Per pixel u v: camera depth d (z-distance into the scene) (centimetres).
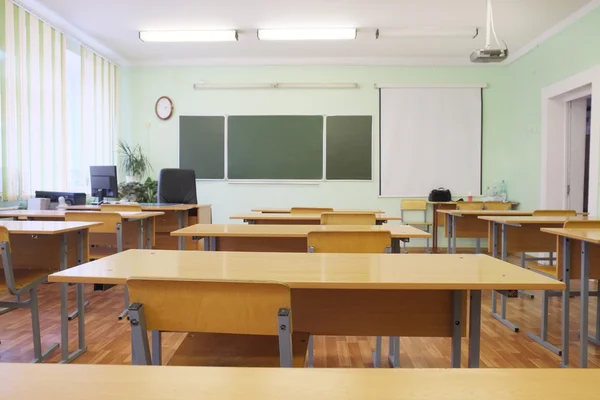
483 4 402
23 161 400
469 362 118
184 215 403
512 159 559
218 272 113
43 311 285
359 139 575
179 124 583
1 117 376
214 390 52
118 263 126
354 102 574
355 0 397
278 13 428
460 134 571
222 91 582
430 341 234
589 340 232
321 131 577
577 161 470
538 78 491
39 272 213
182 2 404
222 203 584
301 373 57
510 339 238
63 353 199
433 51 538
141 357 88
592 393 52
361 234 171
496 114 569
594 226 223
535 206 499
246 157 582
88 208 372
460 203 461
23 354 209
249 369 58
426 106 571
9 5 382
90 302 310
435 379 55
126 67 585
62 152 460
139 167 566
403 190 575
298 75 576
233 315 86
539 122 489
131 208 356
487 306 309
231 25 459
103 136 547
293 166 580
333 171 577
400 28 463
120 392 52
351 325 133
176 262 128
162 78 585
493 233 294
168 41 490
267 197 584
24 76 401
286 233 202
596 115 384
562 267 208
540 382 55
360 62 569
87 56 513
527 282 102
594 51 390
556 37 452
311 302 134
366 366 199
